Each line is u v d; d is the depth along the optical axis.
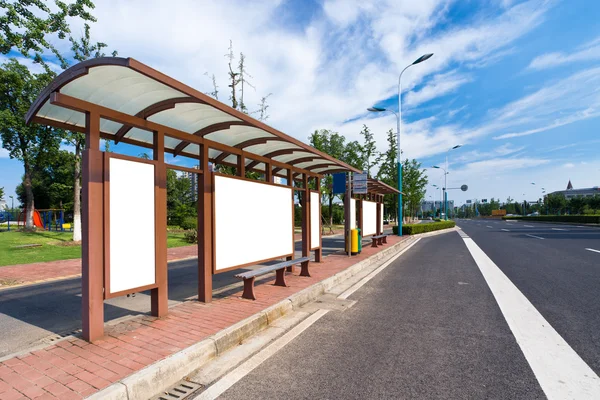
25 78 17.16
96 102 4.01
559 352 3.79
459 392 2.96
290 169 8.42
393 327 4.71
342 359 3.67
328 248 14.51
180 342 3.77
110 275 3.98
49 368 3.17
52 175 36.88
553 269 9.00
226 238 5.87
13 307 5.86
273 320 5.04
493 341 4.14
